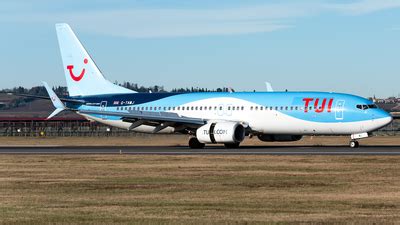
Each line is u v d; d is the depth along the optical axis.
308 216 55.00
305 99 149.75
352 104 145.62
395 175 86.19
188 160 112.62
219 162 107.94
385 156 115.44
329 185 76.50
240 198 66.50
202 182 80.38
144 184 78.81
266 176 86.38
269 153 127.88
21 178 86.44
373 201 63.62
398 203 62.31
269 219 53.47
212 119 158.12
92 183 80.31
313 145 166.62
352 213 56.59
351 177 84.44
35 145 184.38
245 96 156.75
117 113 158.12
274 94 154.25
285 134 154.88
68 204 63.09
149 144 187.50
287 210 58.47
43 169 98.88
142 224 51.72
